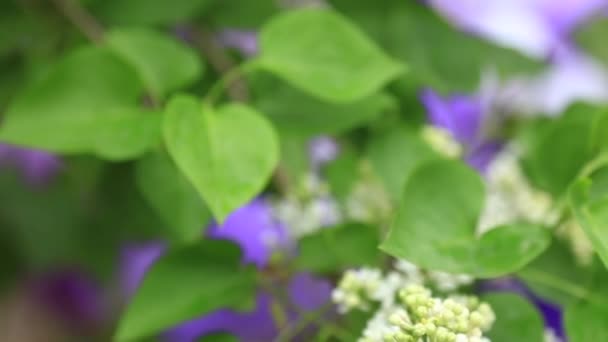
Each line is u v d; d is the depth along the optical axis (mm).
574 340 580
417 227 575
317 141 766
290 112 678
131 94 660
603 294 594
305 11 658
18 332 1198
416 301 552
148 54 691
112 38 692
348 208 680
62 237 986
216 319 842
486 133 830
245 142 604
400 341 544
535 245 572
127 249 973
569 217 602
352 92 638
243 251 637
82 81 655
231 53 779
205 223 660
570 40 903
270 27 658
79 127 646
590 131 635
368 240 634
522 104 835
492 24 894
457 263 566
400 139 688
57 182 979
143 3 760
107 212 869
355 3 798
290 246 666
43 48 778
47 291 1159
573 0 901
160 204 664
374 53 648
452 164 589
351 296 593
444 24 807
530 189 701
